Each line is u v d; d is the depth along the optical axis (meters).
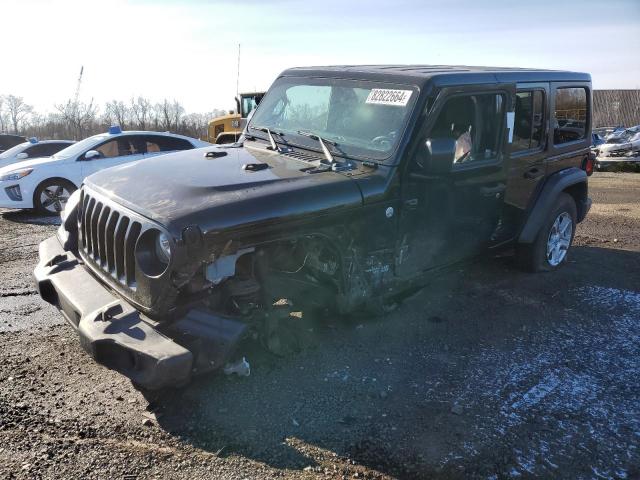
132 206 3.20
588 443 3.11
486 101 4.50
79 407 3.27
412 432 3.14
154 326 3.01
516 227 5.36
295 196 3.31
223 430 3.09
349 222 3.62
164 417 3.19
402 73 4.13
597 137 24.42
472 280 5.78
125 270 3.17
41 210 9.77
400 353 4.10
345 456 2.92
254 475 2.75
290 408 3.32
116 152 10.55
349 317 4.57
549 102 5.34
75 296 3.33
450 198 4.30
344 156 3.99
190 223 2.91
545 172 5.52
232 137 14.16
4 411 3.19
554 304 5.20
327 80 4.53
